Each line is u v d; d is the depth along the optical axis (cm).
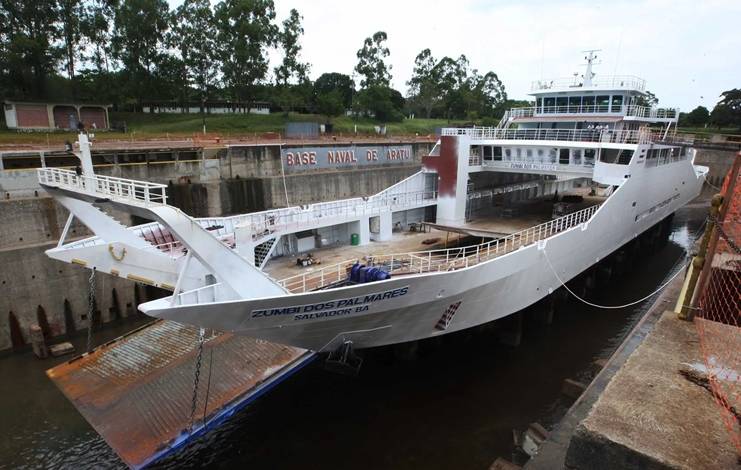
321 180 3334
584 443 471
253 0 4625
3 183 1833
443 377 1528
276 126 4647
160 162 2553
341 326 1138
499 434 1283
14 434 1301
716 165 4616
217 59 4731
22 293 1800
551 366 1609
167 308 859
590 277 2189
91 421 1241
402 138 4781
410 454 1212
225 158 2825
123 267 1263
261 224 1505
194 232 886
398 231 1994
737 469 412
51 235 1905
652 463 429
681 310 711
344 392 1450
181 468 1182
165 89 4478
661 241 3231
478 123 7150
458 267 1361
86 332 1964
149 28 4112
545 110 2538
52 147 2325
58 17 3525
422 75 7806
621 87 2219
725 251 1050
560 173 1995
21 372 1633
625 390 534
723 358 591
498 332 1742
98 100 4006
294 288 1258
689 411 493
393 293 1124
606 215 1864
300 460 1198
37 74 3288
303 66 5394
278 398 1426
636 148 1823
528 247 1444
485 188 2339
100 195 954
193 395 1232
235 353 1495
